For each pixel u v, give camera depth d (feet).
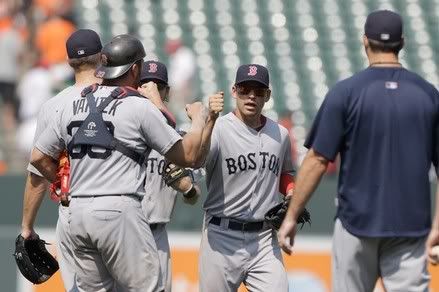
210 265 93.09
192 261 130.41
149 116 76.64
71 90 82.02
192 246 130.82
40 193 83.41
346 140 72.69
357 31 205.57
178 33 200.75
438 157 73.20
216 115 81.15
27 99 169.37
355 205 72.13
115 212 76.07
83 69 81.71
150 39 199.11
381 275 73.26
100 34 197.57
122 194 76.43
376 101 71.82
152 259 78.02
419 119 71.97
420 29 206.80
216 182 92.43
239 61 196.75
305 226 133.59
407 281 71.97
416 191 71.77
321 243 131.95
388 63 73.10
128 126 76.54
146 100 77.51
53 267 86.84
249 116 91.45
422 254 72.13
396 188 71.61
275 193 93.40
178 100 185.47
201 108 79.71
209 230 93.40
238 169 91.76
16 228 133.80
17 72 174.81
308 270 131.13
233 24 203.62
